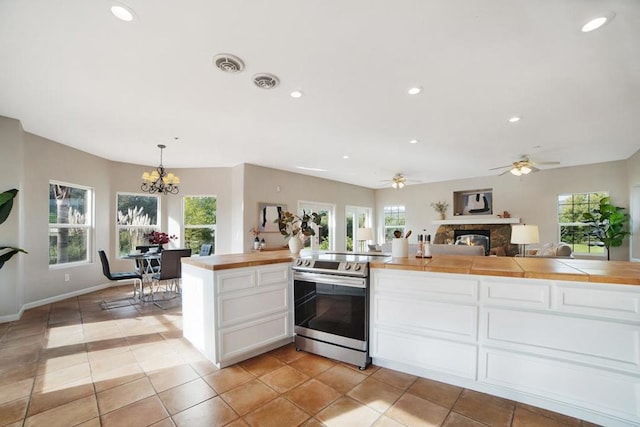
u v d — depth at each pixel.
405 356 2.36
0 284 3.65
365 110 3.24
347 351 2.55
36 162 4.33
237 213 6.09
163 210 6.39
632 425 1.68
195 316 2.82
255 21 1.82
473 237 7.62
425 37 1.99
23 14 1.75
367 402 2.00
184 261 2.95
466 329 2.12
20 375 2.37
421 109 3.22
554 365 1.87
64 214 4.93
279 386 2.20
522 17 1.79
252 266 2.66
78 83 2.62
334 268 2.60
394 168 6.50
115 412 1.90
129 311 4.17
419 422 1.79
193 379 2.30
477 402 1.99
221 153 5.18
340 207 8.20
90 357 2.69
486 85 2.67
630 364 1.68
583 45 2.06
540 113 3.33
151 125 3.74
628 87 2.70
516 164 5.16
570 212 6.57
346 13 1.76
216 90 2.75
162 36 1.97
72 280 5.01
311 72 2.44
